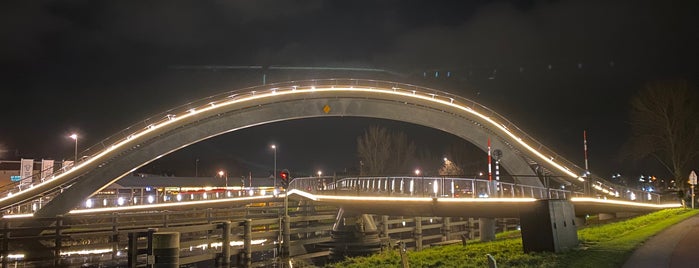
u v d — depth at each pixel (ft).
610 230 85.20
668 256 55.57
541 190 110.52
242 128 183.01
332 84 185.57
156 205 214.28
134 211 204.95
